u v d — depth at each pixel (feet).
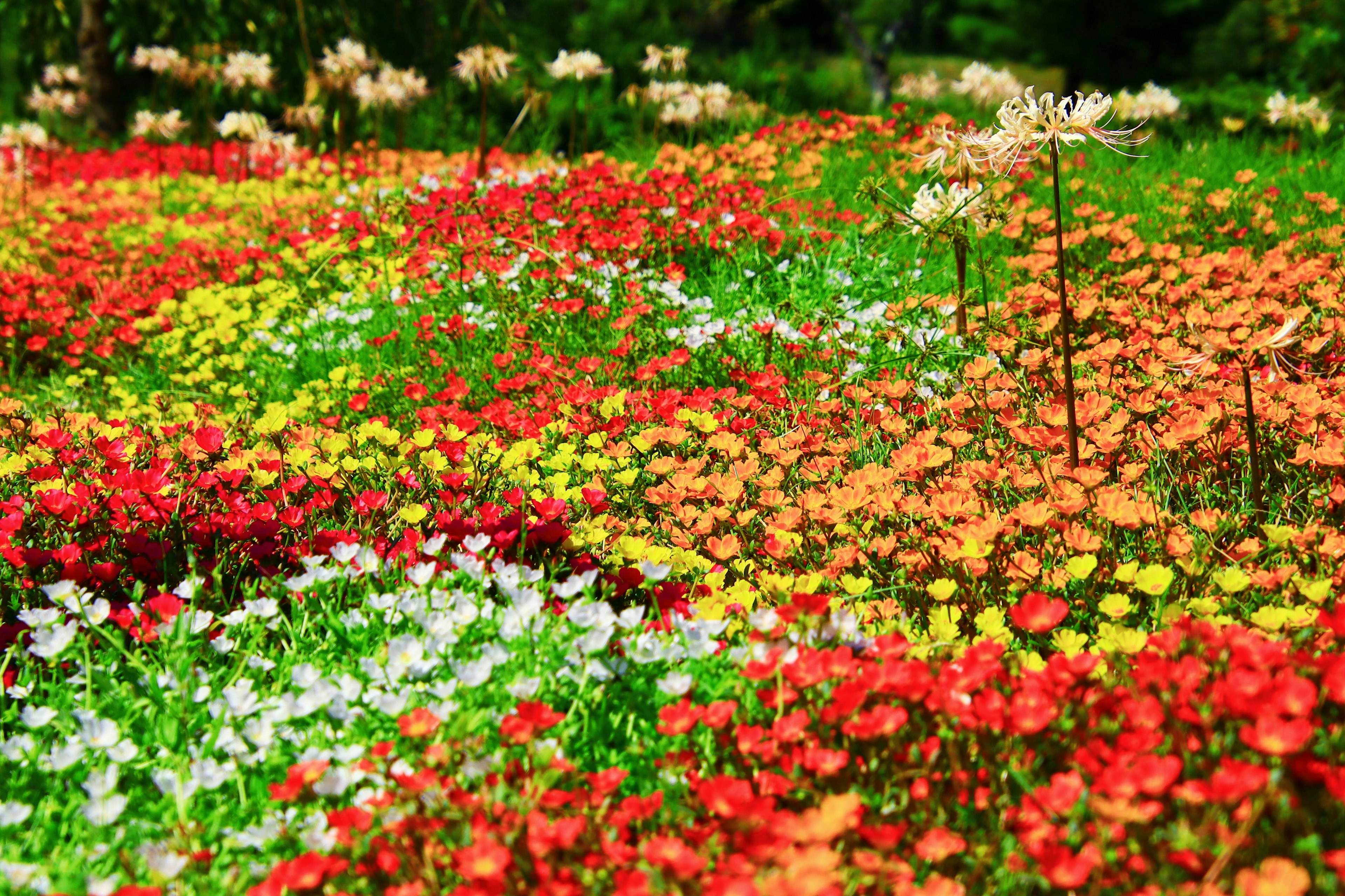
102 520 9.71
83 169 34.88
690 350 14.32
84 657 7.59
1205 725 5.48
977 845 5.44
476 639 7.48
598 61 26.35
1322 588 6.72
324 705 6.70
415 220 19.45
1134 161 23.30
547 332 15.78
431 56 39.88
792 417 12.20
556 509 9.04
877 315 14.79
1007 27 50.11
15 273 21.22
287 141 30.35
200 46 34.68
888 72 53.88
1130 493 9.20
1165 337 12.76
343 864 5.18
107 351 17.24
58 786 6.43
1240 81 42.29
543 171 23.16
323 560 8.75
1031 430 9.96
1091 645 7.22
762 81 37.04
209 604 8.40
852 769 5.89
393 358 15.79
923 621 8.06
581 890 5.10
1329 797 5.26
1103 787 5.13
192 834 5.83
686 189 20.24
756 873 4.97
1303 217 17.83
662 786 6.10
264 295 19.33
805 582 7.80
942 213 12.96
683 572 8.64
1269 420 9.74
